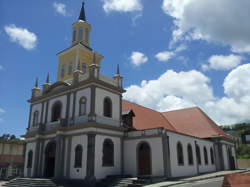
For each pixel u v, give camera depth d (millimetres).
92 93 27188
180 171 28234
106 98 28812
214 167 38594
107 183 24734
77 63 33938
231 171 37719
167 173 25469
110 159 27531
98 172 25578
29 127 33438
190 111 45656
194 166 31891
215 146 40469
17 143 48688
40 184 24656
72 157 26938
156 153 26812
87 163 25125
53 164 29500
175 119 45156
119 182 24203
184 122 43906
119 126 29438
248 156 62906
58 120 29250
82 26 37062
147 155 27625
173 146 28219
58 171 26609
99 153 26219
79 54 34469
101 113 27656
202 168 34406
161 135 26938
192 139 33438
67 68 35062
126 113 31734
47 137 30250
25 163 31797
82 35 36656
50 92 31969
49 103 31938
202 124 42562
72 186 25094
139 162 28031
